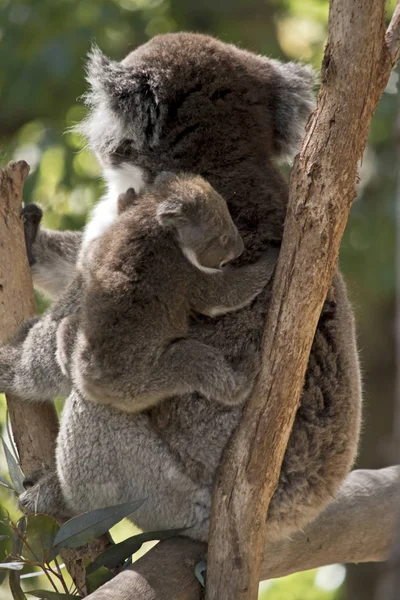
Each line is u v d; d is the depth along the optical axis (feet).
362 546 34.47
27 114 62.18
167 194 28.58
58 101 61.46
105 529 27.48
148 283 27.66
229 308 27.84
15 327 32.50
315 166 24.29
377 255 56.80
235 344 28.19
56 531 28.02
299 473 29.17
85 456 28.86
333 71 23.82
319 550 33.63
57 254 37.32
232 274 28.19
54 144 55.93
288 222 25.08
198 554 28.32
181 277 27.86
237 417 28.48
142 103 31.45
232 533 26.45
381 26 23.47
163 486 28.94
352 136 24.06
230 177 30.27
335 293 29.68
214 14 66.28
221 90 31.58
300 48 66.49
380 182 58.75
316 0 66.08
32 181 54.29
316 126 24.31
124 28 62.08
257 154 31.09
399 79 25.17
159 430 28.78
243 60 33.06
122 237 28.45
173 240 28.12
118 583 26.53
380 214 57.41
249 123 31.42
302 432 29.04
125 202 30.40
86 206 56.29
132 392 27.22
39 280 37.35
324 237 24.49
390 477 35.94
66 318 30.07
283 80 33.35
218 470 27.86
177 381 27.30
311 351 29.09
